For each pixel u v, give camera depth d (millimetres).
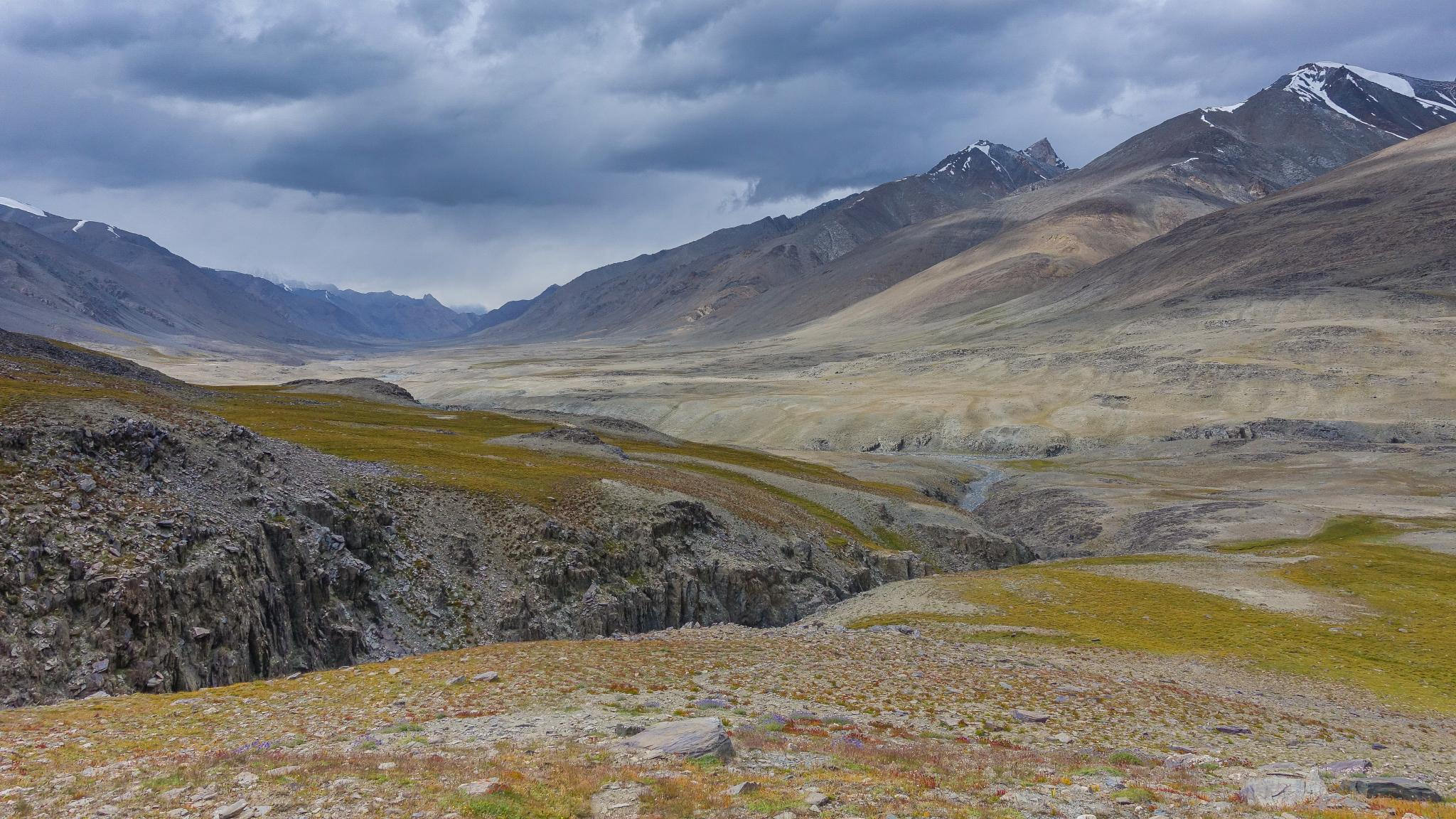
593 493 85625
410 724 28891
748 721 32219
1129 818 20516
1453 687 54219
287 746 25469
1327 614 74188
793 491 127750
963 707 39562
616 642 51594
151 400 80438
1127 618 73000
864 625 70438
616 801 19516
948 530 126750
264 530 56094
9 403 55094
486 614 65625
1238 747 36250
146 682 41312
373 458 87250
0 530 41594
